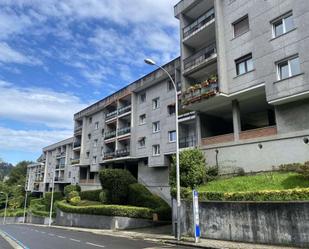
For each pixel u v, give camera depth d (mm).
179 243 16281
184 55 27031
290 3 19031
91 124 53062
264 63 20000
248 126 29047
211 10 26281
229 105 24156
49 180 77938
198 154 22516
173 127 32594
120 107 43500
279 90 18797
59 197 61656
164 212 29156
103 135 48031
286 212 13883
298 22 18453
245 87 21047
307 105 17938
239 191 17031
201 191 18484
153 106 36469
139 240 18891
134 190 33156
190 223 18703
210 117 26406
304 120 17938
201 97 23266
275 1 19938
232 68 22250
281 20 19672
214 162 23047
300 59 18047
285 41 18984
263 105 24062
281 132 18938
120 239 19641
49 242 18438
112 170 34594
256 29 20906
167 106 33906
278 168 18766
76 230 30250
